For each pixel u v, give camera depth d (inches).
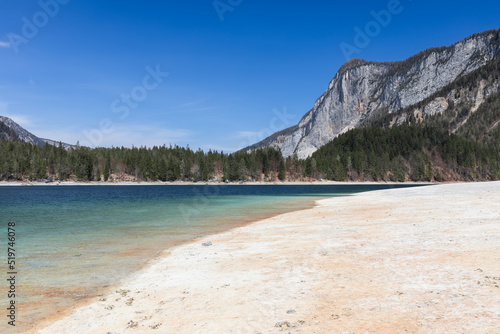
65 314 324.5
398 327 244.1
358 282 362.0
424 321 251.1
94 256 589.6
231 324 273.9
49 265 524.7
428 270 387.2
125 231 900.0
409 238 600.4
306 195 2945.4
